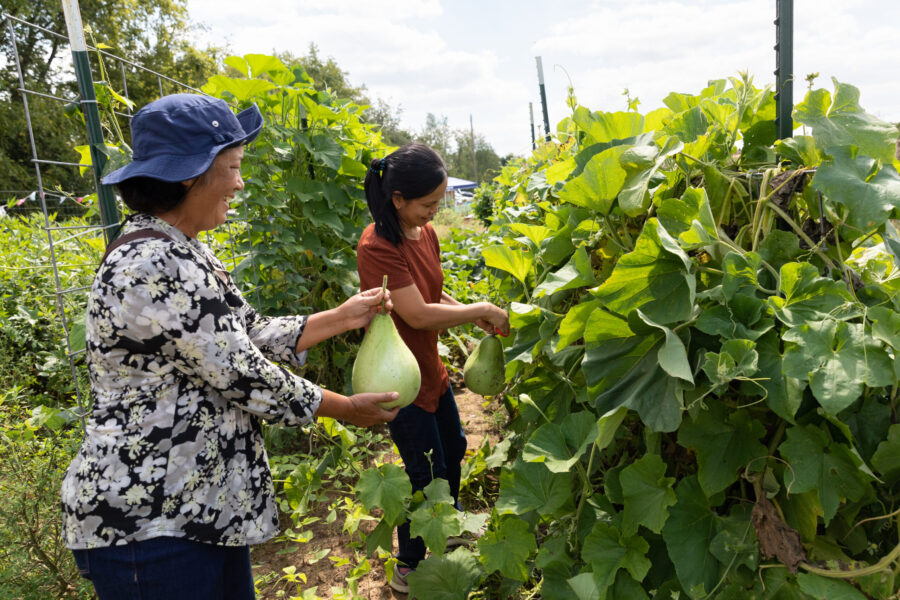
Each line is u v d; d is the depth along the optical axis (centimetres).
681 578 156
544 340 209
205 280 145
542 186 292
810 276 147
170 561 145
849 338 137
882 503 145
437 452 265
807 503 149
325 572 294
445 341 566
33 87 2427
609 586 175
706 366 140
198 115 146
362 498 233
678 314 160
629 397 160
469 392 533
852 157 152
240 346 147
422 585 230
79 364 458
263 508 165
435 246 272
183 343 140
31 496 262
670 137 175
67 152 2428
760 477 156
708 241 157
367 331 207
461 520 236
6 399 379
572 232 209
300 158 464
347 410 176
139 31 2762
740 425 156
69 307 496
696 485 164
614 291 163
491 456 286
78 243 380
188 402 147
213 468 151
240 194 416
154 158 144
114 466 141
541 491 200
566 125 305
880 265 175
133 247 141
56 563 253
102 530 142
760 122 187
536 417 226
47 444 278
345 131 504
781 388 143
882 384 130
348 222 502
